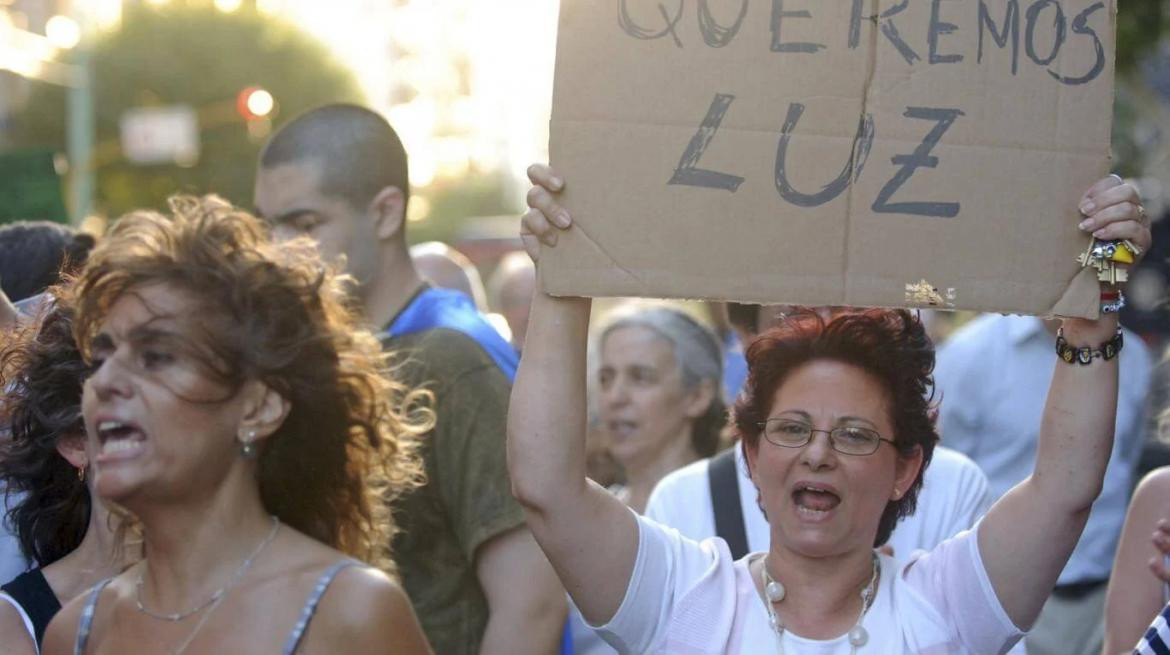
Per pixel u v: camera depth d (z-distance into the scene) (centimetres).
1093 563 1242
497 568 854
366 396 604
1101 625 1241
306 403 579
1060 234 616
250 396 568
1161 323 1602
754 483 676
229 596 559
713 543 673
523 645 844
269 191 951
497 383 882
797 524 639
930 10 616
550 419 634
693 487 882
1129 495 1266
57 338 684
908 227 611
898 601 644
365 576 559
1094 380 630
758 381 660
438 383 873
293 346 570
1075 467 629
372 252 951
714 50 610
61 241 1020
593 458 1326
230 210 591
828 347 649
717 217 608
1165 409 1150
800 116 610
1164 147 3034
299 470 592
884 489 646
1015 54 618
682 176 608
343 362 596
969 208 612
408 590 865
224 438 562
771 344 659
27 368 687
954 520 853
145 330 549
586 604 652
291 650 543
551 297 634
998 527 641
